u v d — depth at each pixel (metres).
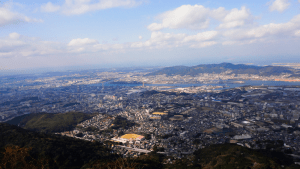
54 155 125.31
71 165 122.56
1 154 98.75
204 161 130.38
